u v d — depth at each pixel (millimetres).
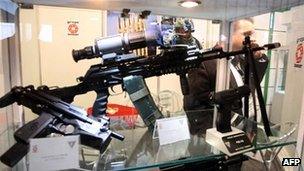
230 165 741
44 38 845
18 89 635
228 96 767
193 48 829
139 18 862
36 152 537
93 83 756
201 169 729
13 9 794
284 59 955
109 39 739
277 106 933
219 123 769
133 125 867
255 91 872
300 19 849
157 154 732
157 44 771
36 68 836
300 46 841
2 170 570
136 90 795
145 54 795
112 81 772
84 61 825
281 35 961
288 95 879
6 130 729
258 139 791
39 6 841
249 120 859
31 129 578
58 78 845
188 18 964
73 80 838
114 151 727
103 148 657
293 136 802
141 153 729
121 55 764
